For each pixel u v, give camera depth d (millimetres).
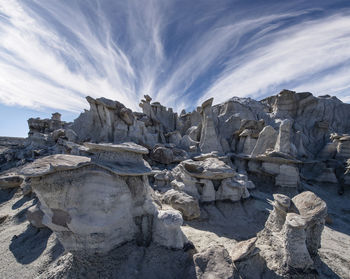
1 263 7703
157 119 34969
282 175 19016
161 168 20094
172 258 6238
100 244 5855
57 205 5574
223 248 6199
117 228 6406
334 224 13945
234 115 30703
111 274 5598
